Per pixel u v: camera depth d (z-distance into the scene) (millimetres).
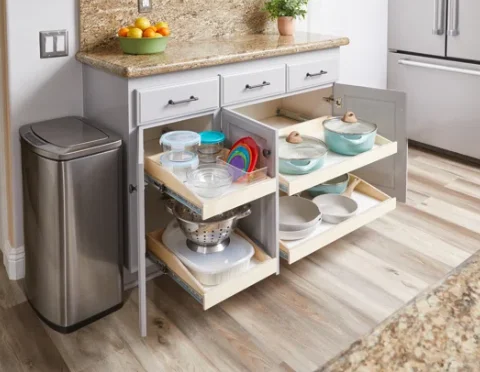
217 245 2223
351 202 2734
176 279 2143
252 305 2293
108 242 2127
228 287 2066
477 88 3582
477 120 3643
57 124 2229
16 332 2131
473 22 3471
